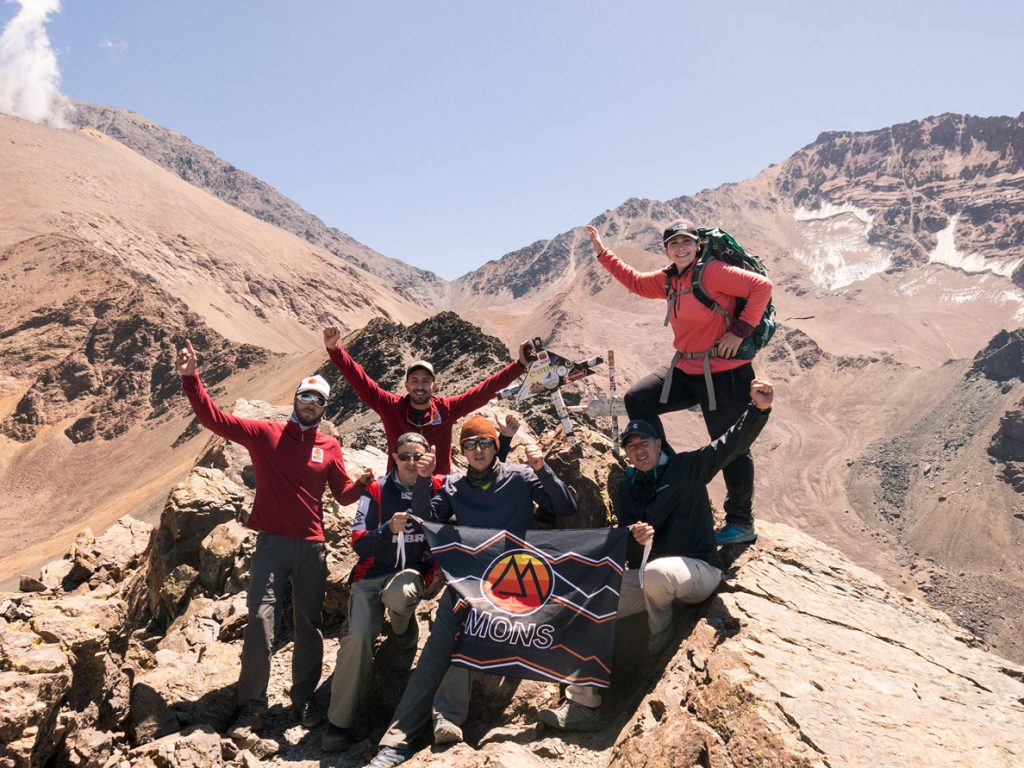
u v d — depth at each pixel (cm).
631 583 640
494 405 1286
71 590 1125
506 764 512
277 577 690
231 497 1081
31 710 503
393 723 595
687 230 679
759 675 508
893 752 442
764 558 729
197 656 801
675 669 574
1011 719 509
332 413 10450
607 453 845
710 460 643
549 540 639
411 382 778
